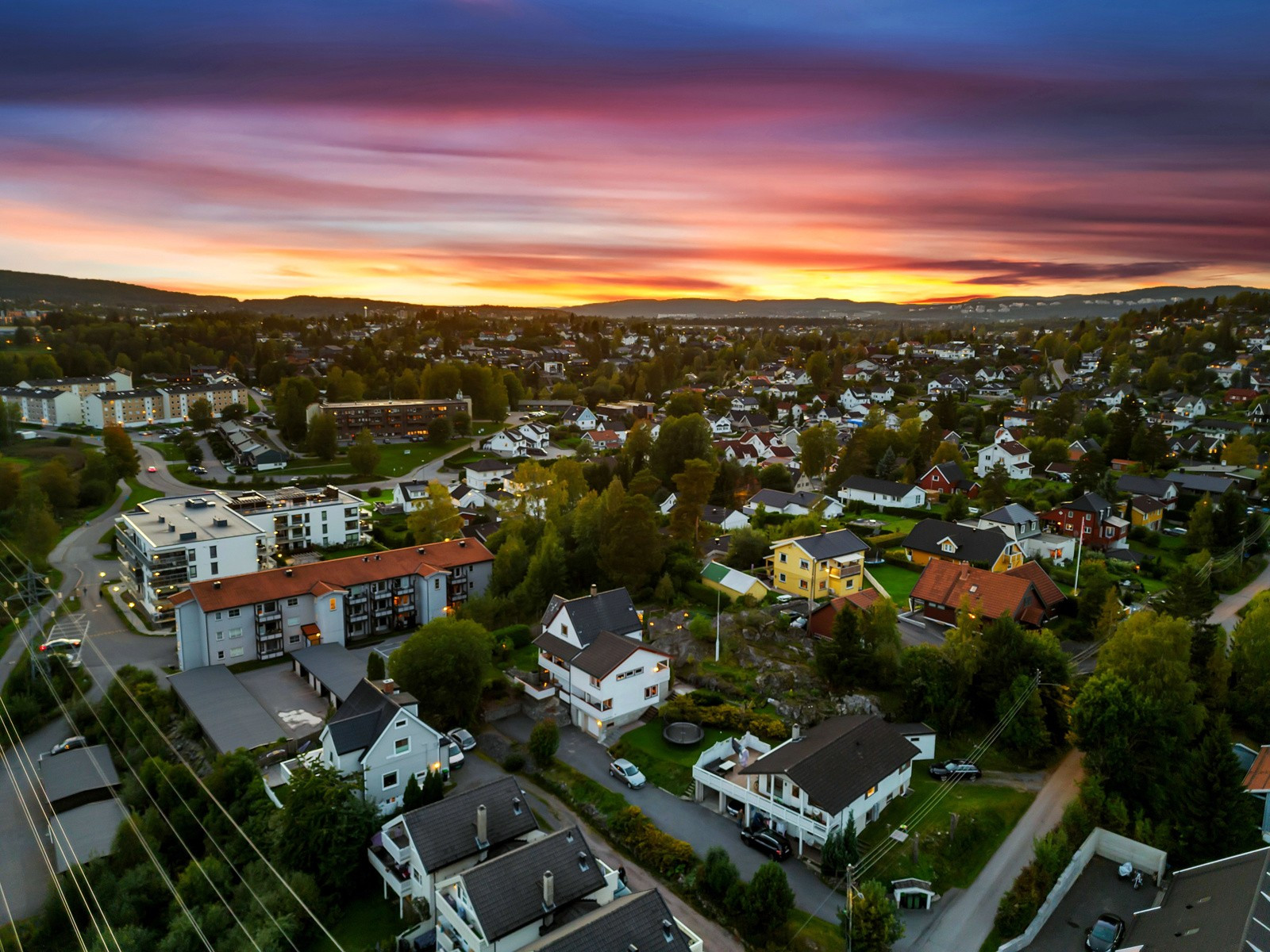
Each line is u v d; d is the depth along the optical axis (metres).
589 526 95.56
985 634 61.66
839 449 169.62
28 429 195.38
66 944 49.19
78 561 110.19
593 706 62.25
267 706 69.81
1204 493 121.00
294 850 47.44
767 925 41.50
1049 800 52.62
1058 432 170.38
